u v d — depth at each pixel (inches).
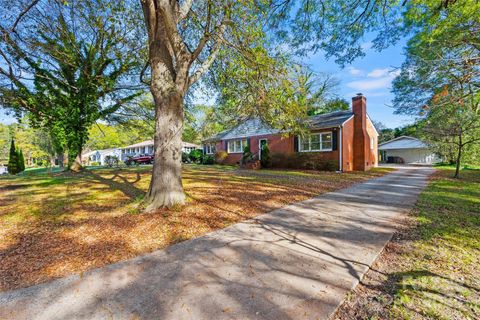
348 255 130.3
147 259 129.0
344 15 268.1
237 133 908.0
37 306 89.8
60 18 278.7
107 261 127.1
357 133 690.2
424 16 227.5
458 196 276.5
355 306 87.7
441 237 151.3
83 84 466.3
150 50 220.8
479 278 104.0
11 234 164.2
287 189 336.8
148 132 642.2
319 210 228.2
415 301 89.1
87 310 87.0
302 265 119.6
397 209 226.1
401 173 583.8
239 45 227.9
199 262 124.5
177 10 232.2
